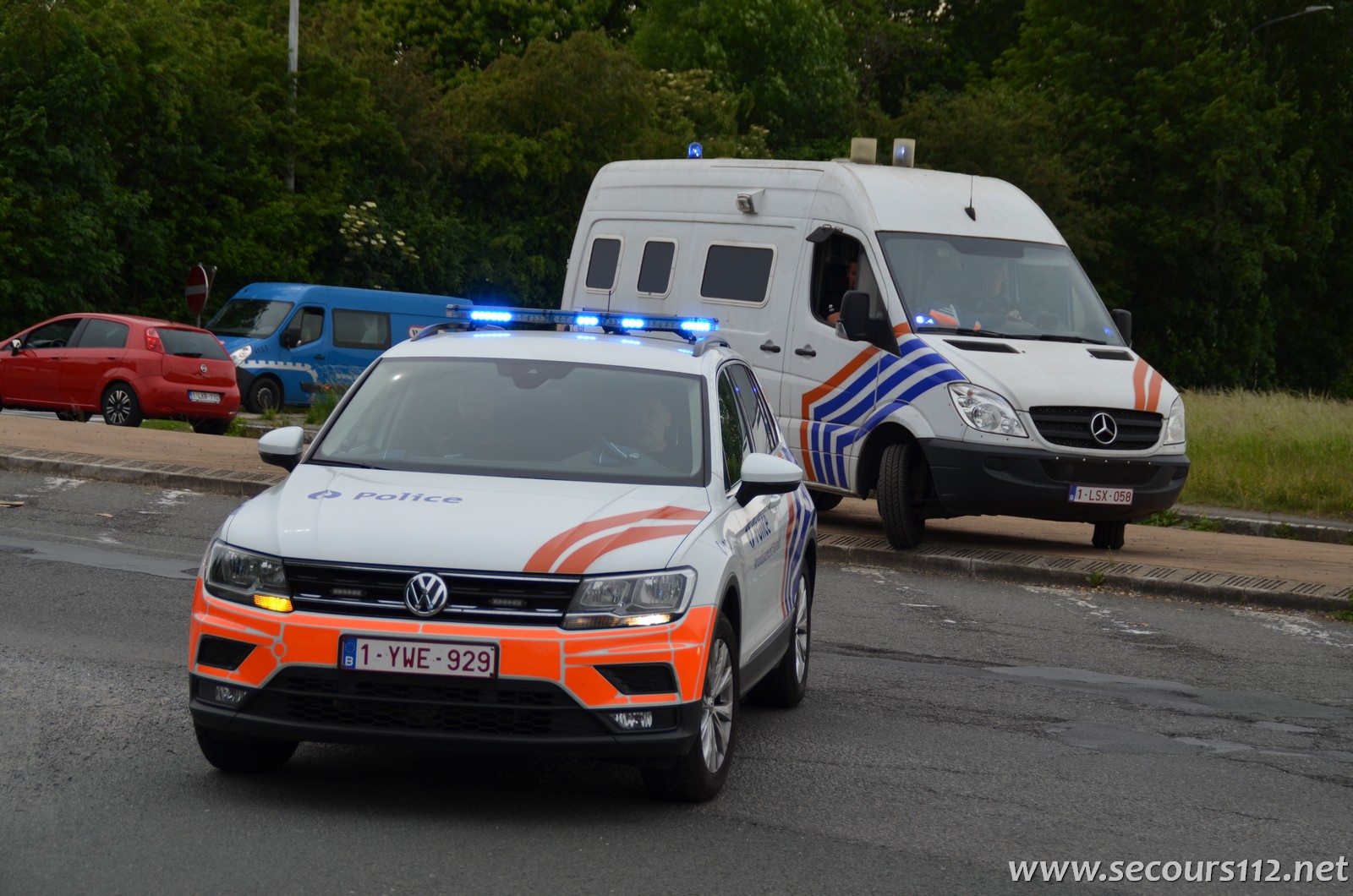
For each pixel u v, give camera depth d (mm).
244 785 5812
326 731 5359
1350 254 55000
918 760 6734
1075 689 8523
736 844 5375
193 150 34438
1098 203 51969
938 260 13508
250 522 5723
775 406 14094
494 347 7121
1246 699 8508
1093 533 14383
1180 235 50750
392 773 6094
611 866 5047
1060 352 13109
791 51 57656
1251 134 50531
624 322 7832
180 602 9492
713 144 47969
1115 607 11555
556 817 5602
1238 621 11234
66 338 23078
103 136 32844
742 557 6168
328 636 5332
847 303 13047
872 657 9164
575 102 44438
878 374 13188
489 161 42625
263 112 37562
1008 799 6160
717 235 14758
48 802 5477
